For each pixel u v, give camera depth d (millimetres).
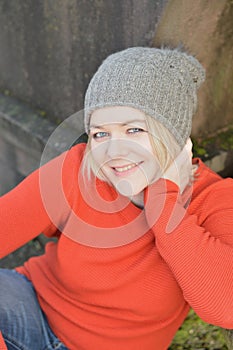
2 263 2391
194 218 1276
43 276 1531
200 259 1224
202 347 1837
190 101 1301
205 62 1723
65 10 1878
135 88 1195
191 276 1225
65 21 1903
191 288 1228
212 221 1301
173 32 1566
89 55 1875
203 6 1521
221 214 1297
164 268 1333
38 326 1484
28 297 1512
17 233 1395
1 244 1388
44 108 2256
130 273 1336
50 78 2133
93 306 1409
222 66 1796
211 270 1216
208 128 1939
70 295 1444
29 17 2078
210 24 1598
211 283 1215
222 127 1985
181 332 1802
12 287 1521
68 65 1999
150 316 1384
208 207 1319
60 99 2133
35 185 1396
